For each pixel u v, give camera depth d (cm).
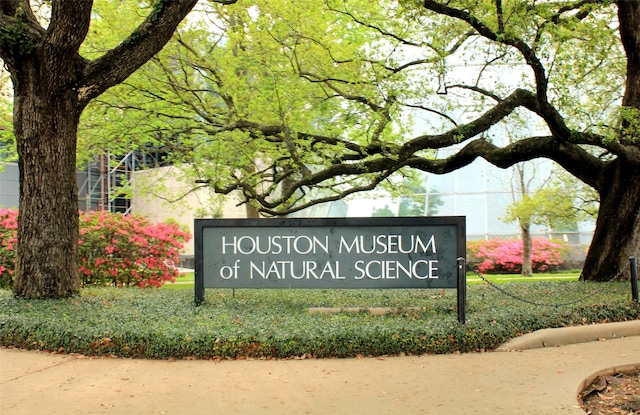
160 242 1453
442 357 688
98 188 3641
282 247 921
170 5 958
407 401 522
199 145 1484
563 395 536
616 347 752
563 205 1950
